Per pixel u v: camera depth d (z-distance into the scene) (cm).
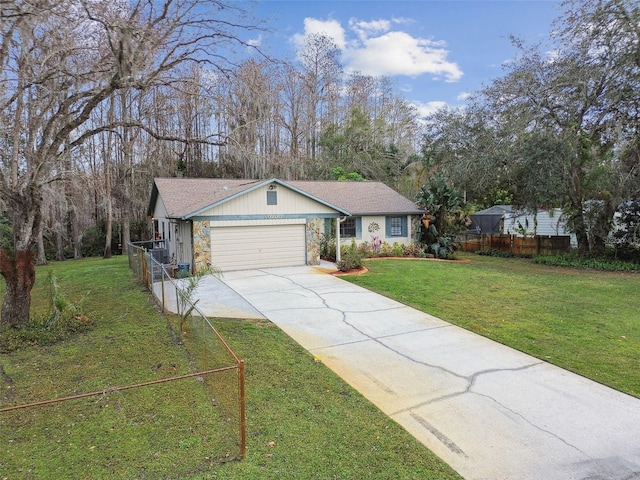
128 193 2497
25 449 409
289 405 492
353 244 1838
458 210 1984
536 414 479
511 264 1816
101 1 650
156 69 728
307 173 2884
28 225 773
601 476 368
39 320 798
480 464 384
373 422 457
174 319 805
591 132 1711
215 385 518
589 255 1802
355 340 735
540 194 1778
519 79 1762
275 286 1193
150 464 382
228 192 1579
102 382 563
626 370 603
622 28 1485
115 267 1709
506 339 738
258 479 358
